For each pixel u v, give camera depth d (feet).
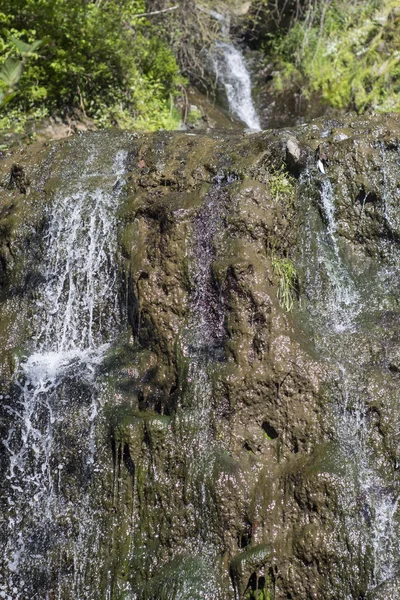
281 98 33.04
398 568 11.63
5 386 15.16
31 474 14.25
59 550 13.50
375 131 16.24
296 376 13.15
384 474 12.44
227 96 33.27
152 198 16.14
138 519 13.12
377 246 15.46
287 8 34.68
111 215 16.46
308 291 14.85
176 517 12.75
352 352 13.66
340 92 31.78
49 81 25.84
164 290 14.83
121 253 15.76
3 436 14.69
